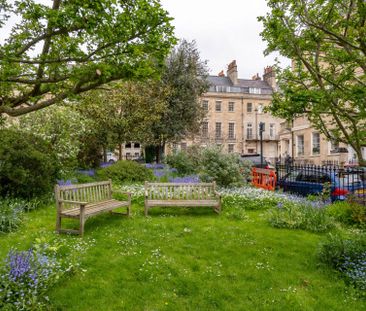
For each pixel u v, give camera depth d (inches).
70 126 501.0
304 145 943.0
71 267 174.4
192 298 154.1
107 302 148.0
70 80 173.0
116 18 155.6
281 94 208.4
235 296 156.3
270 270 184.2
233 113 1866.4
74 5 145.9
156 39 167.3
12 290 138.3
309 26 186.7
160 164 753.6
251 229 264.5
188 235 244.7
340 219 297.4
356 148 185.2
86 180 490.9
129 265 185.6
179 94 790.5
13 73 157.6
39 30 159.2
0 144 320.2
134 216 299.6
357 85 183.3
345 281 172.2
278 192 421.4
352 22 171.9
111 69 159.3
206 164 430.3
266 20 190.9
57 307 141.9
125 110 644.1
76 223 269.9
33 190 333.7
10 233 238.1
